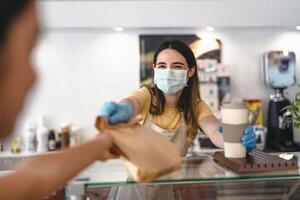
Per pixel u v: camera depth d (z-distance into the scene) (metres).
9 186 0.46
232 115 0.74
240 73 2.04
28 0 0.30
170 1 2.18
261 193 0.72
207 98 2.16
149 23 2.23
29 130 2.22
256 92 1.88
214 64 2.18
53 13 2.23
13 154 1.74
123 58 2.39
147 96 1.00
